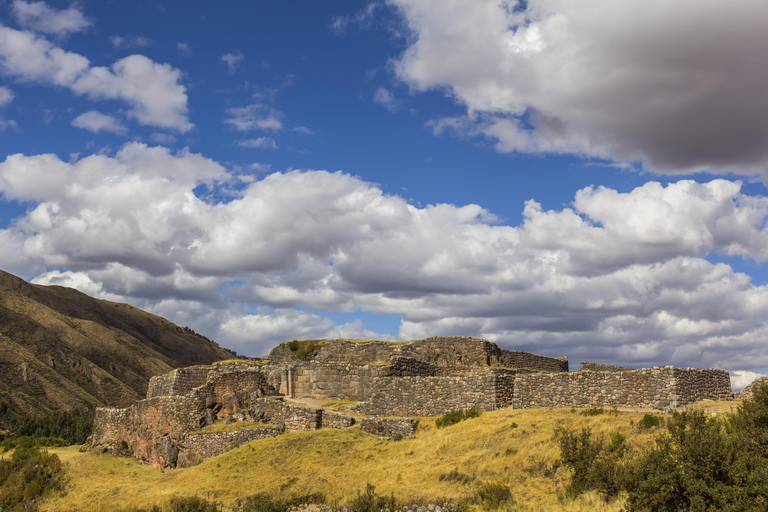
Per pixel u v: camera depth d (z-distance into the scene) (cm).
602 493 2847
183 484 4216
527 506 2944
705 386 3844
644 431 3256
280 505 3544
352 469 3991
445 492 3322
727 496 2264
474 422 4144
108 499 4209
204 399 5272
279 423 4972
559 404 4081
